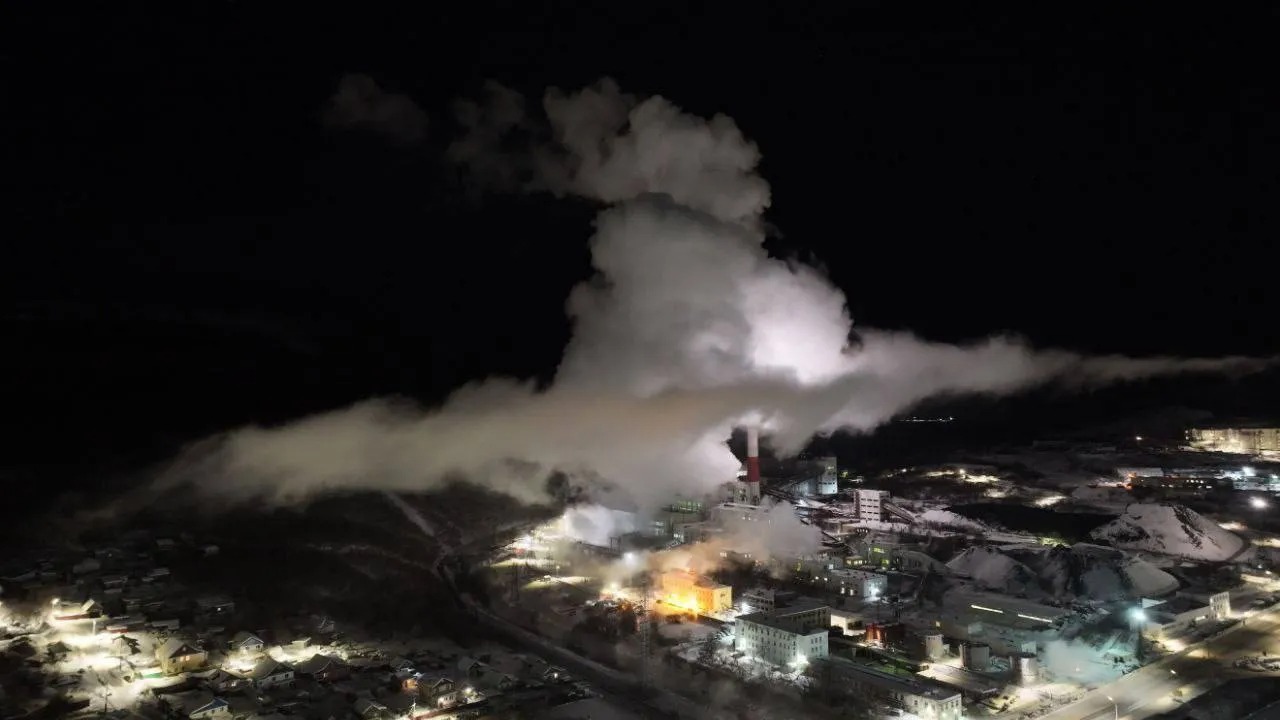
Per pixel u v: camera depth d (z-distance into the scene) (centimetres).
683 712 14112
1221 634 16775
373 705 13862
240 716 13525
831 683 14650
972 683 14712
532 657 16800
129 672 15088
